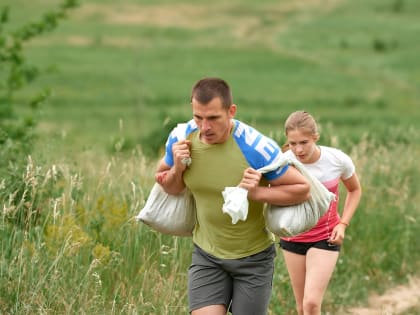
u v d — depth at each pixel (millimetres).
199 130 16781
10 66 43188
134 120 122125
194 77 170250
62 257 21203
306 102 139250
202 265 17609
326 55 197875
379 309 26594
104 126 117375
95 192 25438
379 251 29906
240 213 15984
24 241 21047
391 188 32062
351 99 140125
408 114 127875
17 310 19609
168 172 17141
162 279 22781
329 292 27000
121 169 28312
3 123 35688
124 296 22344
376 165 33875
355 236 29969
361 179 32156
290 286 25703
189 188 17266
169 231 18266
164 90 151375
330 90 152625
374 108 134750
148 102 140375
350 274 28609
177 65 187125
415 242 31375
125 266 23141
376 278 28953
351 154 33594
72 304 20016
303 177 16672
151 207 17984
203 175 16781
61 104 136625
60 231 21859
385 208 31234
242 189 16141
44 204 23812
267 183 17031
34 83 150750
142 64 185750
